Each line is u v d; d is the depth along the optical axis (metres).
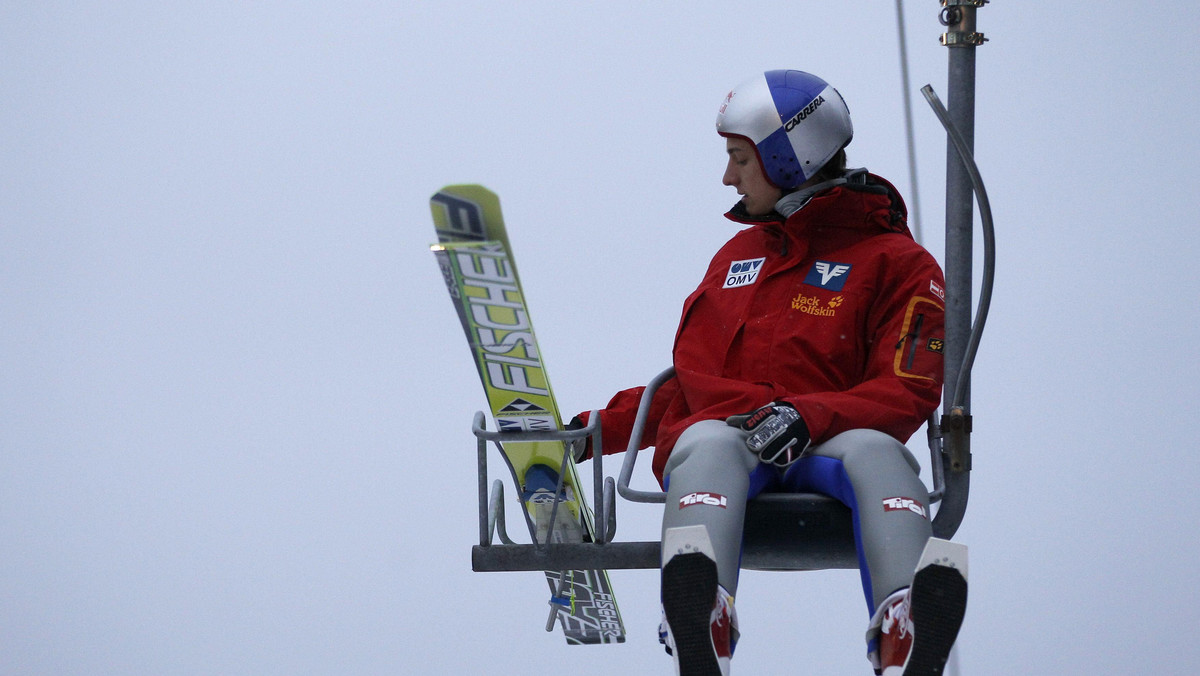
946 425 10.20
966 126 10.31
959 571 8.45
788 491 10.53
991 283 9.88
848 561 10.02
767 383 10.69
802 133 11.10
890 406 10.22
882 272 10.89
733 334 11.09
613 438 11.57
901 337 10.57
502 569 10.32
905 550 9.20
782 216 11.34
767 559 10.16
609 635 12.80
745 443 9.93
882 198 11.23
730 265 11.62
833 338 10.76
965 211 10.31
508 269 9.70
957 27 10.30
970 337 10.14
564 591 12.44
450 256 9.69
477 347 10.07
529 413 10.34
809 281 11.05
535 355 10.05
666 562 8.73
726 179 11.52
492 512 10.60
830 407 10.01
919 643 8.46
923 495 9.56
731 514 9.42
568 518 11.02
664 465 10.79
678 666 8.64
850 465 9.66
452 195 9.51
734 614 9.32
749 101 11.21
